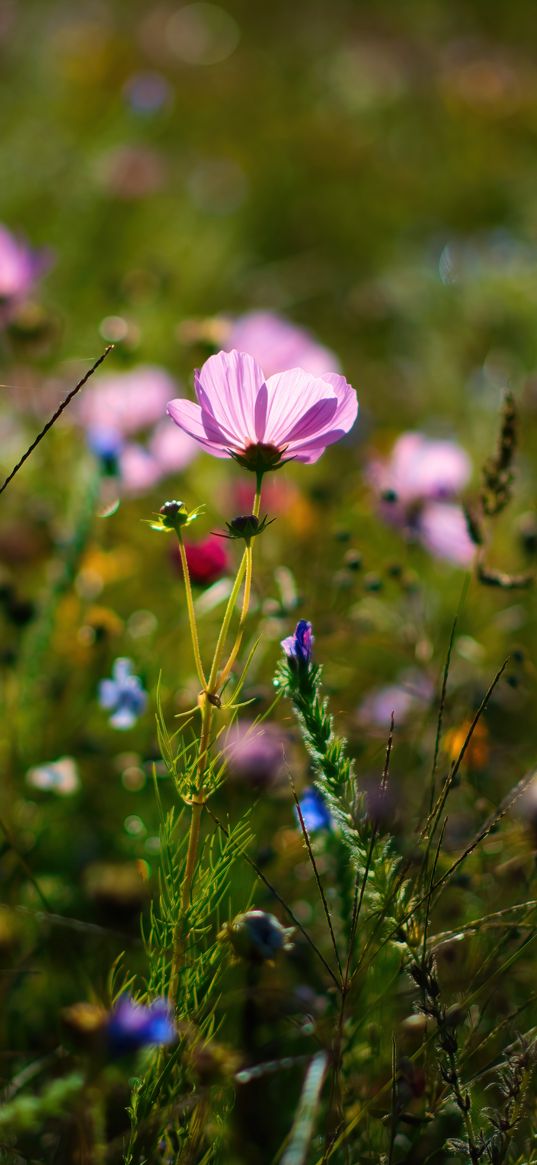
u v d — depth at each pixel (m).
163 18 4.77
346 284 2.91
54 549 1.46
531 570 1.48
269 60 4.69
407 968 1.03
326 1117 1.06
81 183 2.88
